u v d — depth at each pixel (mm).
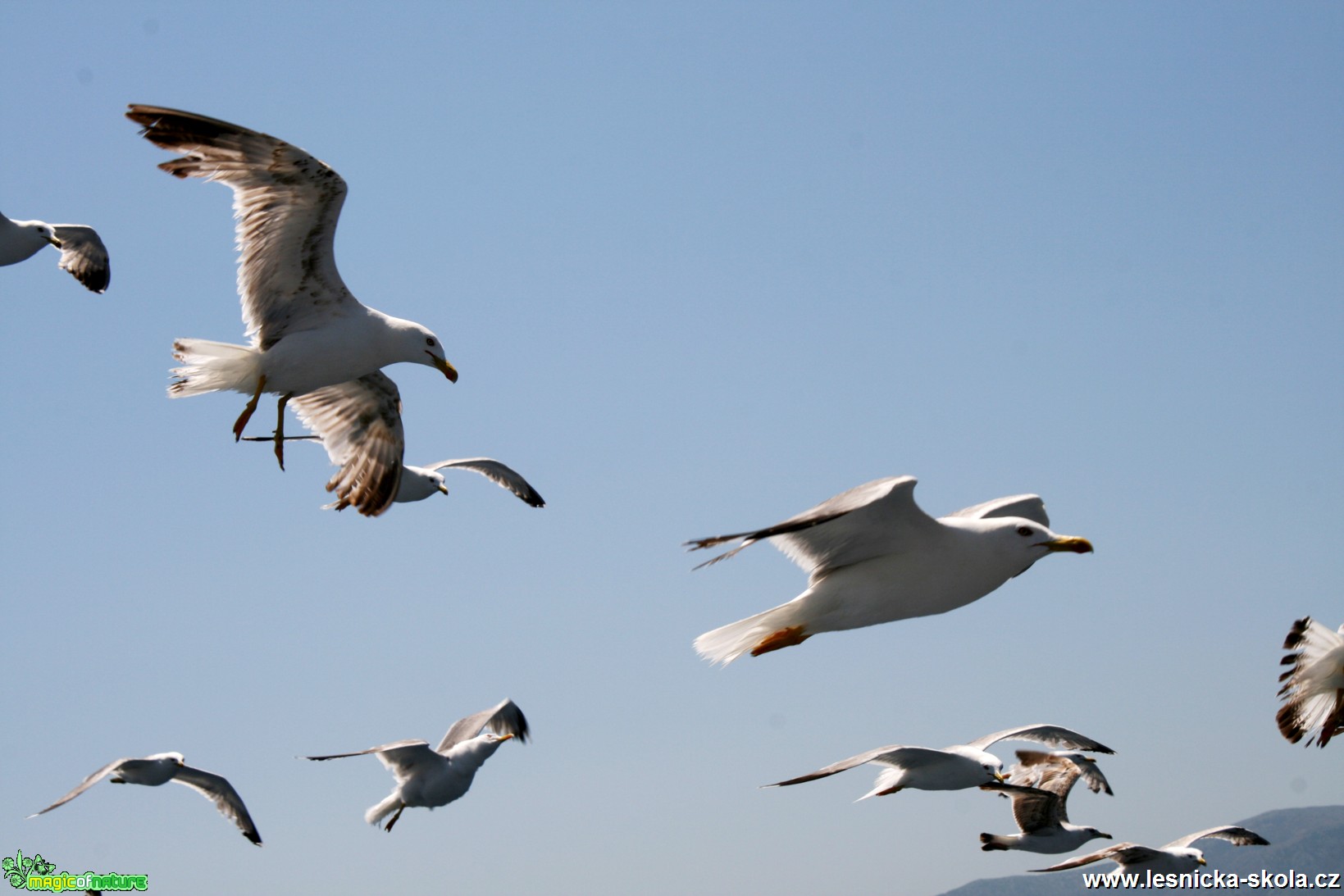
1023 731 15438
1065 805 16016
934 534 9367
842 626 9828
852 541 9562
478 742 14062
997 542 9398
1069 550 9305
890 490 8680
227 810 14852
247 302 11805
